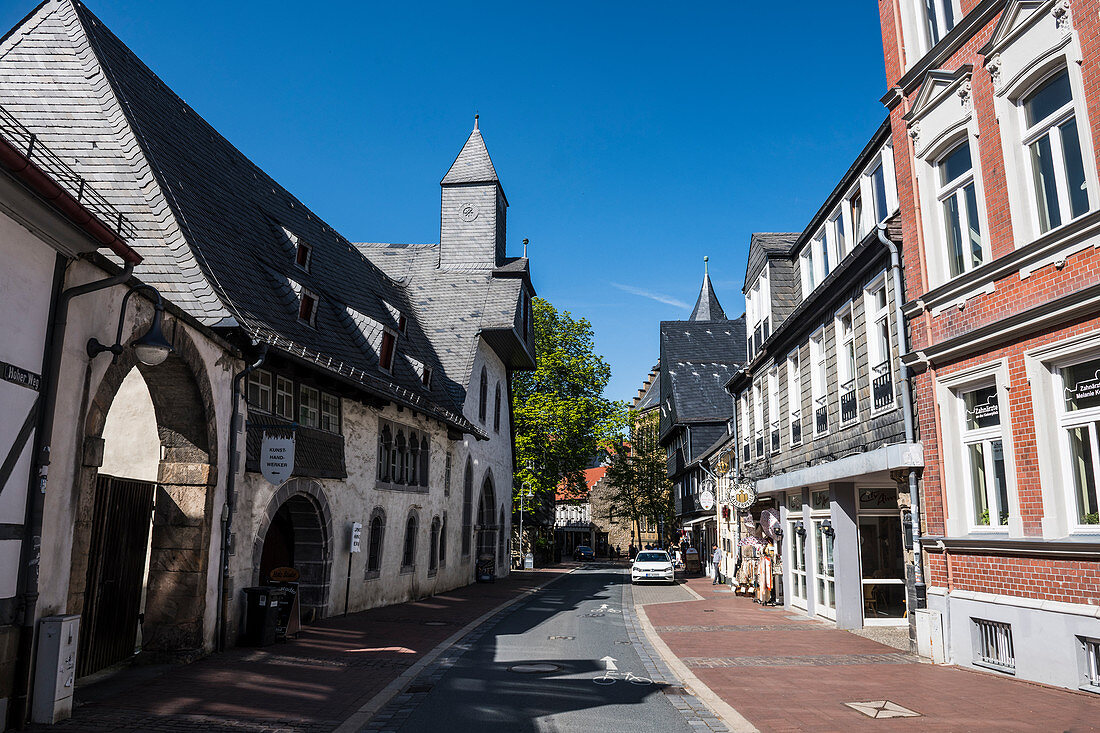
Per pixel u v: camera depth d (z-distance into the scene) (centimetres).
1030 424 915
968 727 683
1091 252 835
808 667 1047
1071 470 875
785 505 2009
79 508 763
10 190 611
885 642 1299
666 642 1332
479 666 1066
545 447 4203
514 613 1889
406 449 2162
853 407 1427
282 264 1767
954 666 1036
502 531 3566
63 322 712
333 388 1634
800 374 1792
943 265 1116
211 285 1254
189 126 1762
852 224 1502
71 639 708
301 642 1237
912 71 1166
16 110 1360
